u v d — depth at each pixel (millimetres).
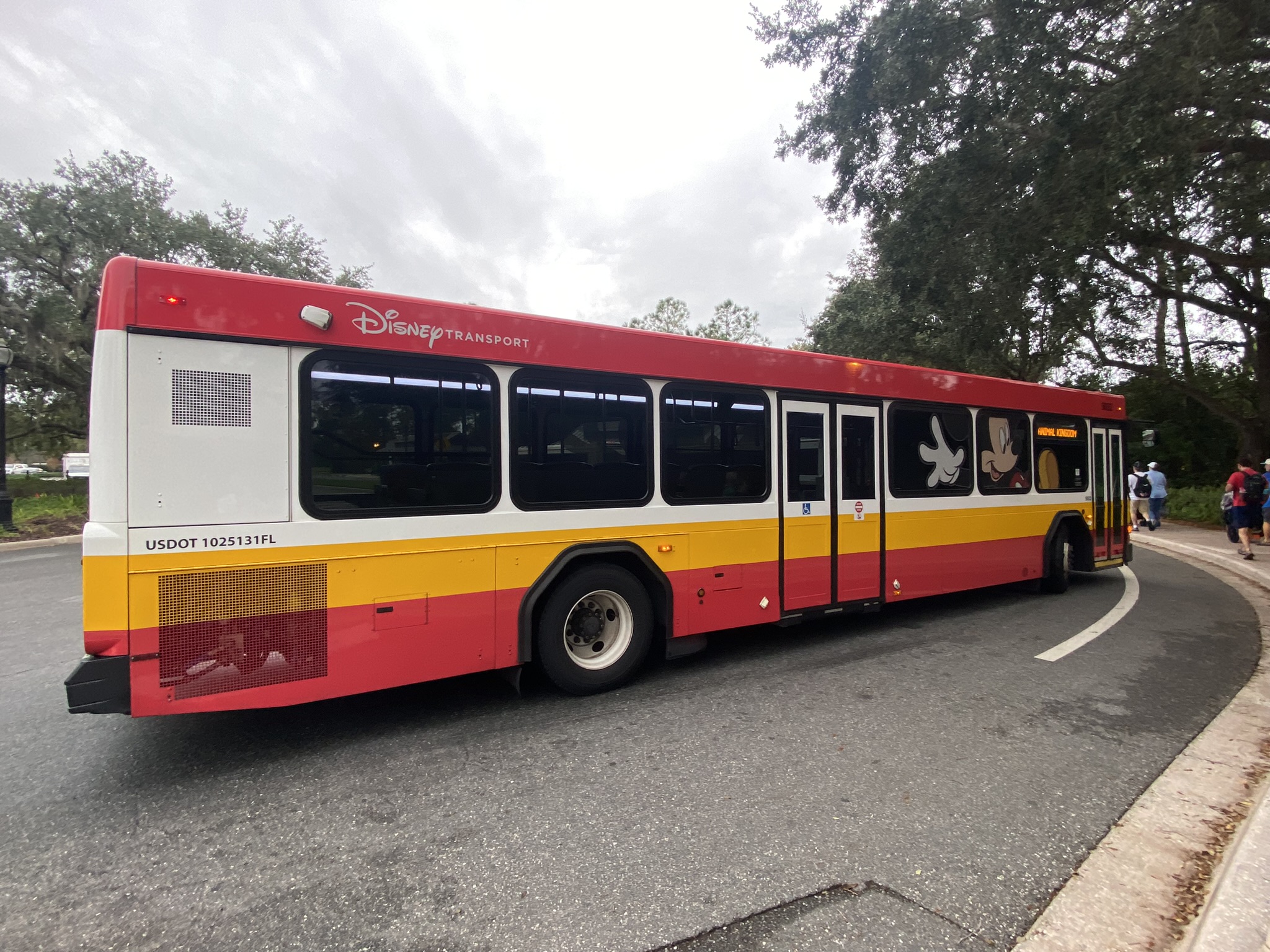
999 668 5309
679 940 2199
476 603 4211
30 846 2816
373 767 3561
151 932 2268
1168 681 4984
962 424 7176
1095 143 7938
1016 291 9789
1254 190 9867
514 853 2732
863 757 3650
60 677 5160
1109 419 9117
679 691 4777
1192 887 2494
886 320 20750
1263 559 10883
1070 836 2857
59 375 22656
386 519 3896
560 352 4547
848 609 6125
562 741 3898
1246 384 20891
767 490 5613
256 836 2885
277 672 3590
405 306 3982
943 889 2484
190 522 3363
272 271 24891
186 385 3369
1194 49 6988
